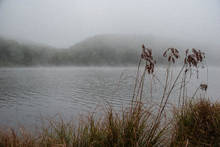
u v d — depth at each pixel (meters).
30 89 46.34
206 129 4.05
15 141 3.17
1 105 26.48
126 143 2.99
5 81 69.44
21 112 21.33
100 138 3.15
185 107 4.75
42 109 22.92
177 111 4.57
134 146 2.85
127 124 3.20
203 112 4.40
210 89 36.16
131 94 31.67
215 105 4.80
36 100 30.59
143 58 3.24
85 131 3.37
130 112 3.34
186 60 3.80
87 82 64.44
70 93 38.47
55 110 22.08
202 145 3.67
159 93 30.25
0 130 3.64
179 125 4.19
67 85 55.38
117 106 18.86
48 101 29.36
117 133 3.09
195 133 3.90
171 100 20.03
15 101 30.00
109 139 3.09
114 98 27.86
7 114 20.06
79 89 45.47
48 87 50.44
